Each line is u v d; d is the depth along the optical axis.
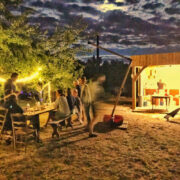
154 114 10.12
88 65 18.61
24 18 7.08
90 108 6.29
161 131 6.86
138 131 6.87
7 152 5.00
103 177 3.73
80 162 4.39
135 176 3.76
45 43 8.54
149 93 13.49
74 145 5.46
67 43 8.86
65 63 9.16
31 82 9.04
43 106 6.89
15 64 7.25
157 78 13.30
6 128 5.41
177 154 4.82
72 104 7.03
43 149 5.19
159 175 3.79
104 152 4.95
